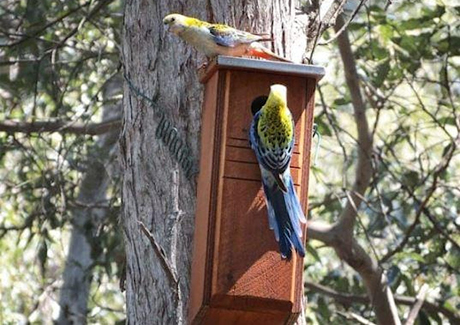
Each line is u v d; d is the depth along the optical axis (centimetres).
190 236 876
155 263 895
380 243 1819
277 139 804
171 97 902
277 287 814
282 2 916
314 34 955
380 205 1484
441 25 1508
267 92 834
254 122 816
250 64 825
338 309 1720
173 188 787
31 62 1574
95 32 1681
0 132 1717
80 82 1673
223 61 823
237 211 820
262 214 820
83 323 1877
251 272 814
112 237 1569
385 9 1398
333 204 1630
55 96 1567
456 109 1597
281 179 801
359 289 1641
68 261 1750
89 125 1590
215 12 903
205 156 850
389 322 1505
